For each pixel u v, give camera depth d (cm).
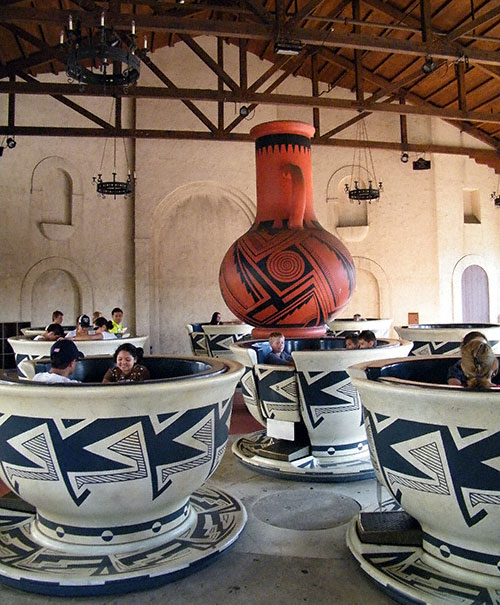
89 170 1301
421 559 256
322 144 1293
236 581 263
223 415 286
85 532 272
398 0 1046
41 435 248
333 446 430
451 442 221
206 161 1365
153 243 1340
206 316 1381
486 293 1477
